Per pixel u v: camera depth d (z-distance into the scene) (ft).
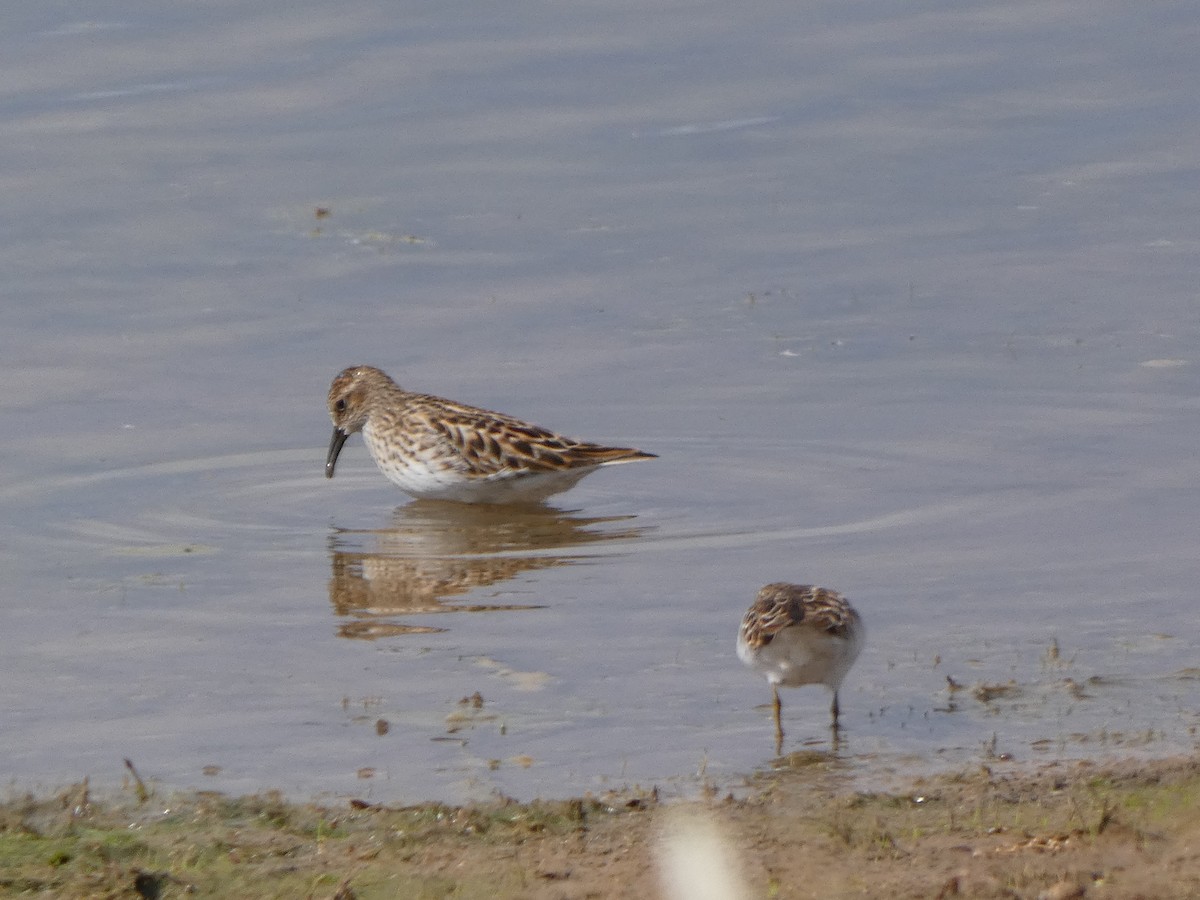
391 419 55.88
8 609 44.09
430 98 94.22
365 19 106.01
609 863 28.30
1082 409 59.00
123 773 33.65
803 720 35.83
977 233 76.48
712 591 44.75
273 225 78.43
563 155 87.04
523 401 61.57
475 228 78.07
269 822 30.68
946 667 38.81
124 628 42.63
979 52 99.40
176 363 64.85
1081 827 28.99
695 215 79.36
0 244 75.82
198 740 35.42
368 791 32.65
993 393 60.70
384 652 40.65
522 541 50.34
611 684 38.24
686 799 31.73
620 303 70.08
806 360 64.28
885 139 87.97
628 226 78.28
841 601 34.88
